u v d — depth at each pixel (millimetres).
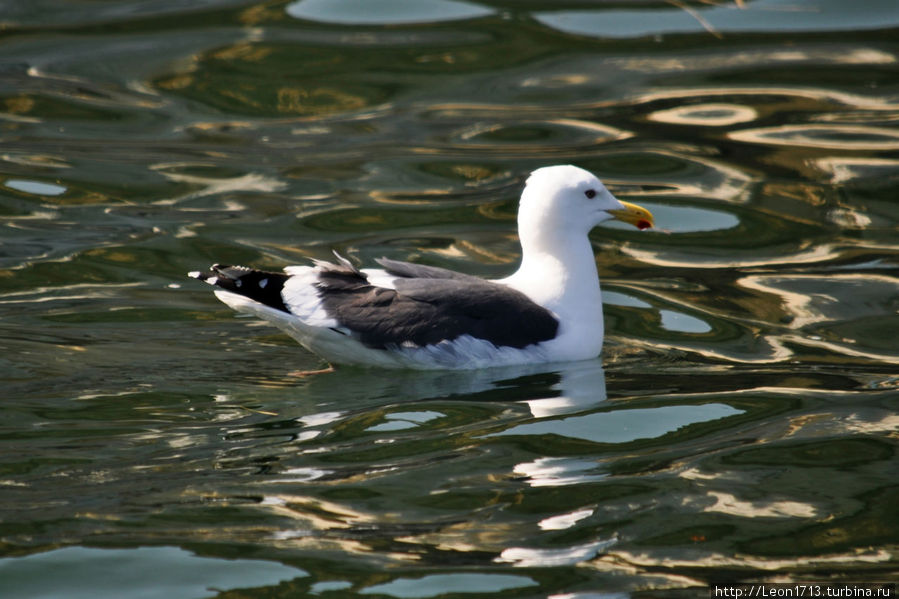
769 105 20344
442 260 15008
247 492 9109
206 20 23844
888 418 10617
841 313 13570
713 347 12664
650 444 10141
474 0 24891
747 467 9688
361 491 9164
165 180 17391
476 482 9375
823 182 17531
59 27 23391
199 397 11023
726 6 24875
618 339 12945
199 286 14070
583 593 7828
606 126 19656
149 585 7863
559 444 10117
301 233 15750
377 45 22781
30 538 8359
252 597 7742
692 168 18062
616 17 24391
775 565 8203
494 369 11906
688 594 7820
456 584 7918
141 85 20969
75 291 13719
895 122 19531
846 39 23141
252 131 19547
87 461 9578
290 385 11445
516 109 20344
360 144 19047
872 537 8555
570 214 12320
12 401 10734
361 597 7773
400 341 11641
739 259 15336
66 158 18016
